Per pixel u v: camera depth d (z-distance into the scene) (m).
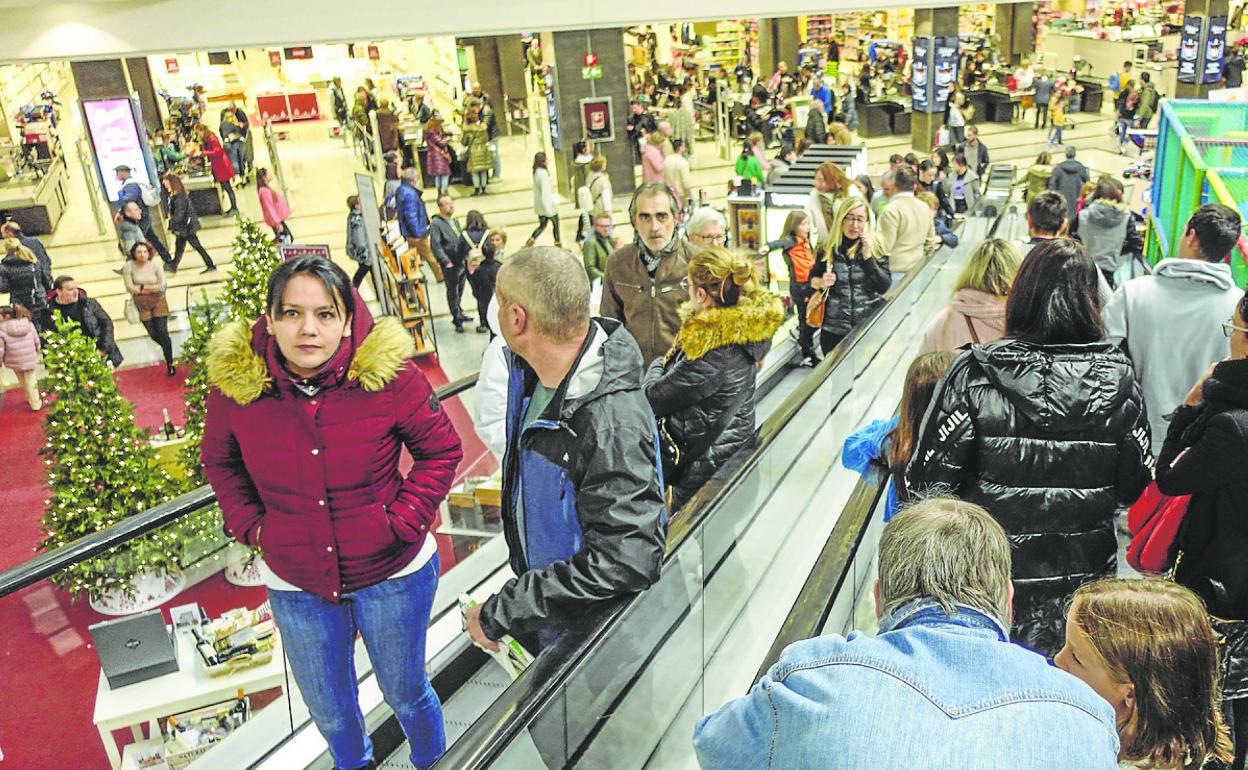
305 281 2.16
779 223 9.33
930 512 1.51
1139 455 2.49
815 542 3.86
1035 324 2.44
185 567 3.73
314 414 2.27
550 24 12.05
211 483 2.46
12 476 9.56
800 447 3.85
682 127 20.14
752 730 1.33
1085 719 1.22
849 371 4.73
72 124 26.22
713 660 2.84
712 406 3.08
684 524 2.60
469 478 4.75
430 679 3.64
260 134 24.31
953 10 20.91
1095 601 1.85
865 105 23.94
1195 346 3.53
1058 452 2.42
